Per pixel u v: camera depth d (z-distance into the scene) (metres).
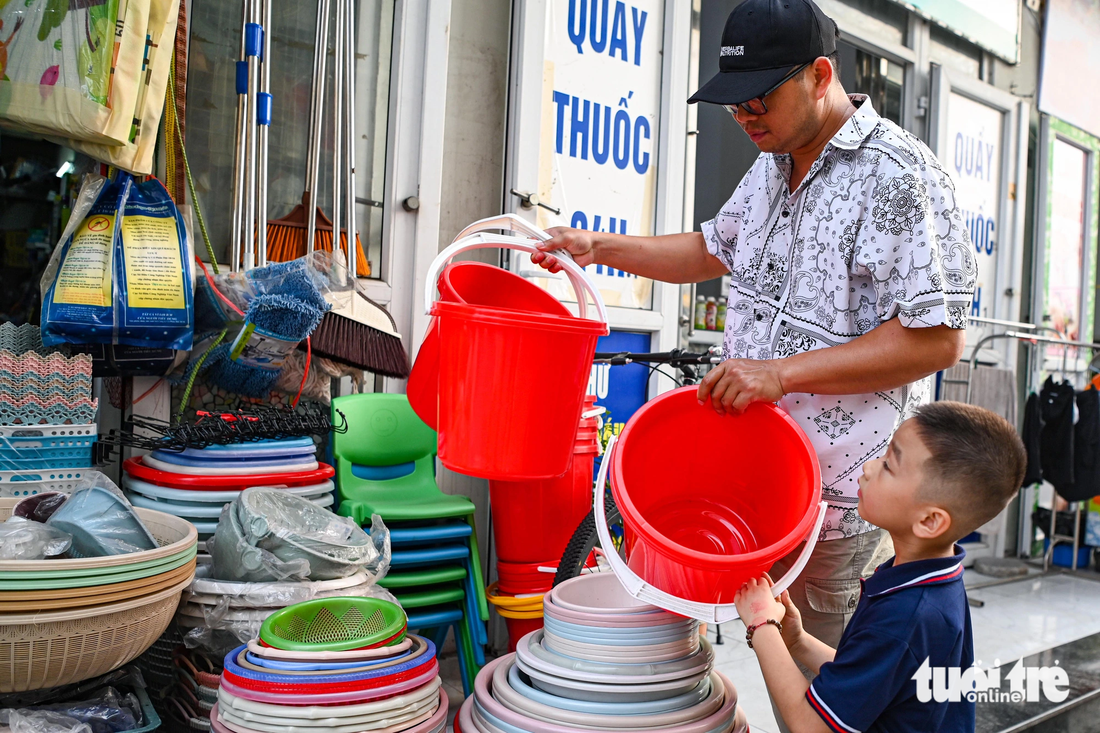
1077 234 5.26
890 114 4.44
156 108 1.97
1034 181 4.97
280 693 1.35
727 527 1.47
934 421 1.25
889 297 1.33
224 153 2.44
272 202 2.54
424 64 2.64
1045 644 3.18
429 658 1.49
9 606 1.35
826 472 1.42
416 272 2.65
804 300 1.43
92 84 1.84
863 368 1.29
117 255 1.94
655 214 3.25
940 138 4.30
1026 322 4.98
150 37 1.96
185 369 2.17
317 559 1.78
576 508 2.38
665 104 3.22
